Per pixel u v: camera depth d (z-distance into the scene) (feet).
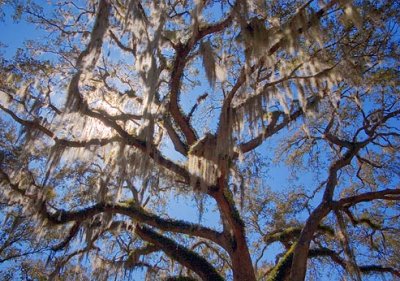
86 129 32.58
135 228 36.63
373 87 37.35
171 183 41.04
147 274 38.65
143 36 28.07
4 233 43.55
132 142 31.27
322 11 27.02
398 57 33.71
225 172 30.48
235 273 32.58
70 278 40.45
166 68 32.65
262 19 27.14
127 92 37.11
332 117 38.91
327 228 39.47
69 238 35.55
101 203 34.76
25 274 46.52
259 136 34.06
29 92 33.91
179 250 35.86
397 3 31.83
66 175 39.27
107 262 38.52
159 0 29.17
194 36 27.02
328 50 33.30
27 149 32.07
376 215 43.34
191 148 29.60
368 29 32.94
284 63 32.12
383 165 43.32
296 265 30.45
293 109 34.63
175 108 32.96
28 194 33.27
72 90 29.45
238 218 33.50
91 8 39.93
